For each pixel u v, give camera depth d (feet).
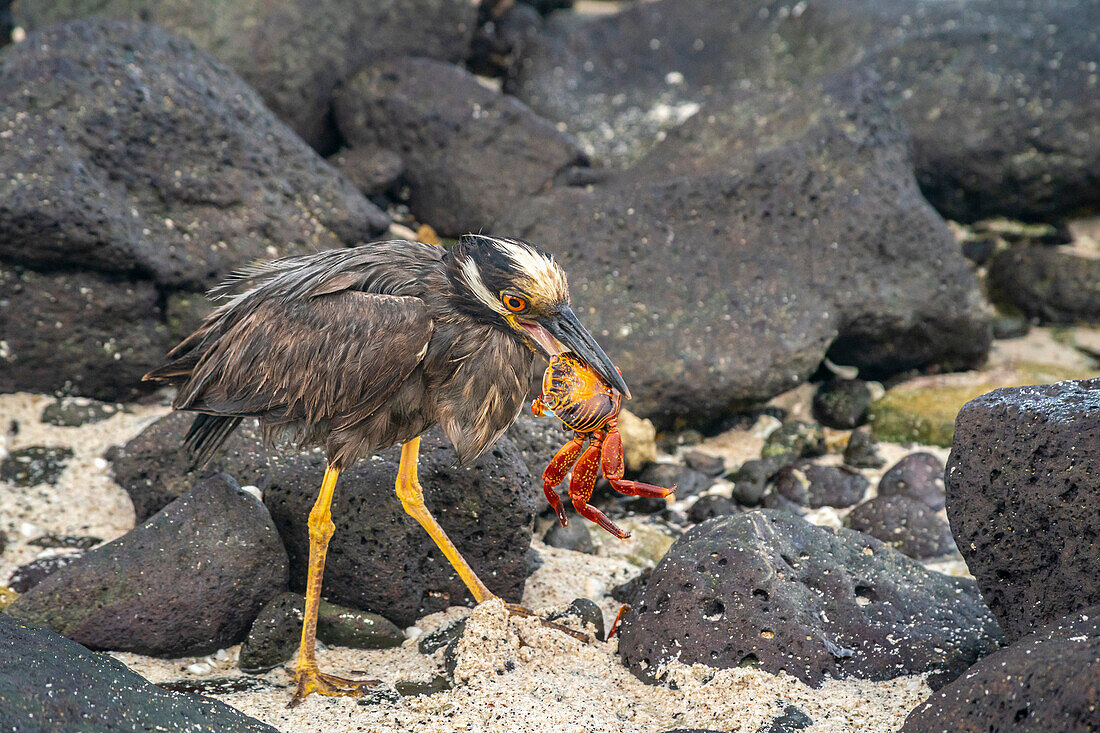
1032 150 50.98
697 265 41.57
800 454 39.40
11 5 57.82
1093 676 16.87
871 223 42.37
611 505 36.78
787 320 40.55
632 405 39.55
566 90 59.26
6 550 31.40
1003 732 18.10
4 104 38.83
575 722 22.93
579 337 24.68
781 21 59.93
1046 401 22.63
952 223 54.34
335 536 28.22
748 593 25.12
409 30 54.54
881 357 43.57
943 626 25.16
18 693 19.67
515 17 64.59
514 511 28.91
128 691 21.30
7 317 37.96
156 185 40.40
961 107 52.29
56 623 26.30
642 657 25.48
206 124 41.63
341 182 44.47
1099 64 51.13
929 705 20.01
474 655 25.34
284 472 29.48
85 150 39.11
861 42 56.75
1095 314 48.16
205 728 21.12
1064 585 21.84
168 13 48.16
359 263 26.11
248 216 41.60
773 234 42.19
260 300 26.66
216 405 26.66
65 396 39.14
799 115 45.01
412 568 28.50
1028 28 53.06
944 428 39.68
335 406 25.34
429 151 51.39
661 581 26.14
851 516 34.35
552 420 34.96
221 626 27.14
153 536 27.73
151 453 32.32
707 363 39.47
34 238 37.29
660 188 42.80
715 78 59.62
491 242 24.84
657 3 62.18
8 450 36.04
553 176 50.08
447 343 25.22
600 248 42.04
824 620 25.04
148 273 39.40
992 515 23.07
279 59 49.29
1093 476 21.18
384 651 27.58
